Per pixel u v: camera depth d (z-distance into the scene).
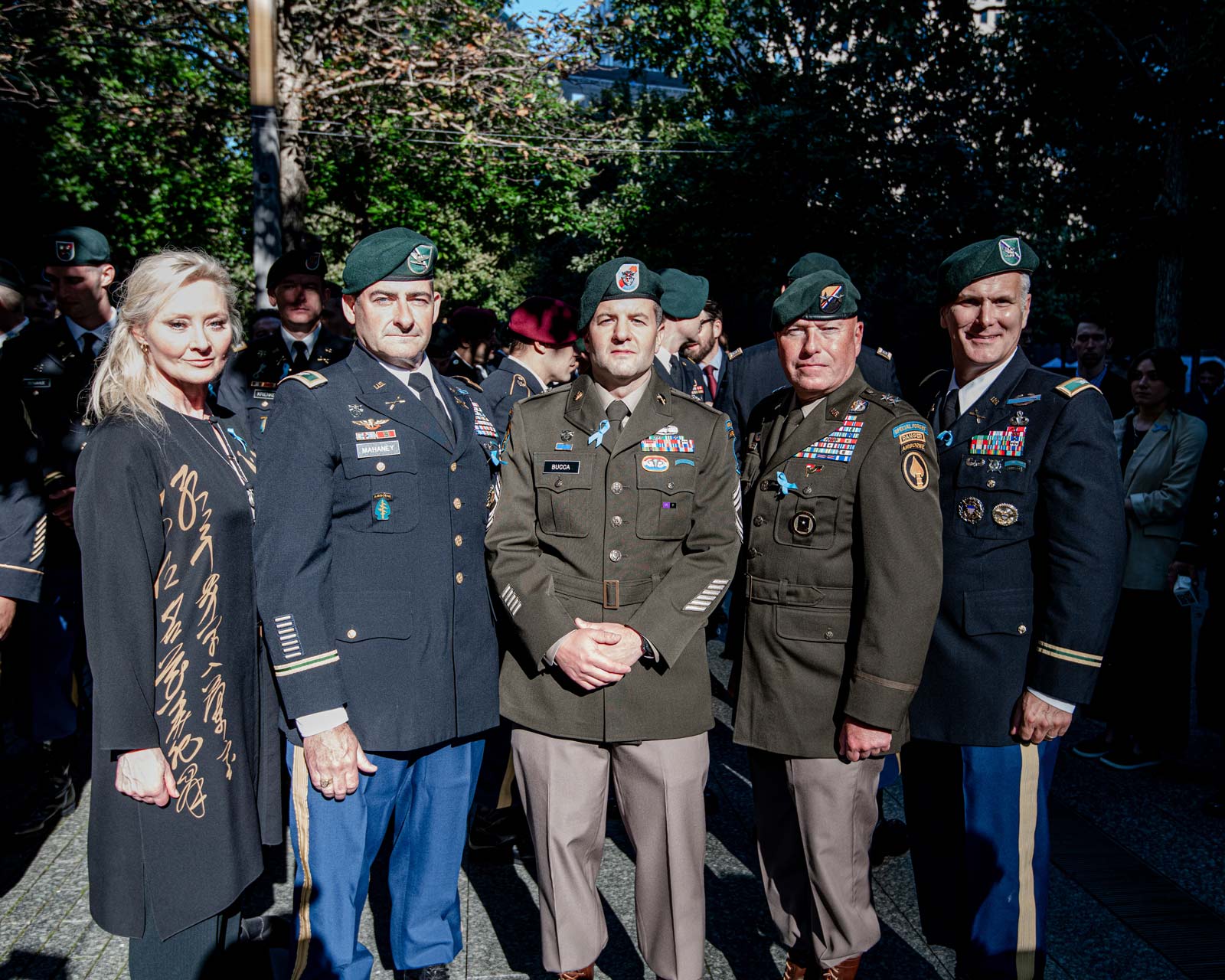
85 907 2.96
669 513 2.35
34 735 3.44
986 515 2.30
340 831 2.28
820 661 2.28
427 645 2.30
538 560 2.37
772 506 2.37
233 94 13.21
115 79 13.55
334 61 11.61
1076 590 2.18
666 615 2.28
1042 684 2.22
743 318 17.03
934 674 2.35
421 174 16.44
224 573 2.09
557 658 2.26
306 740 2.16
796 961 2.46
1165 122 14.23
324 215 17.12
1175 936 2.82
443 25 12.45
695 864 2.35
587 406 2.42
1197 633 5.85
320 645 2.16
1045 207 15.30
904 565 2.15
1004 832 2.31
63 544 3.46
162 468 2.00
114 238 14.59
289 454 2.20
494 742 3.20
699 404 2.47
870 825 2.34
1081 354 5.20
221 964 2.12
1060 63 14.58
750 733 2.38
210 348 2.08
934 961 2.69
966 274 2.35
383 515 2.27
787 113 14.82
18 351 3.36
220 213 15.58
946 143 14.78
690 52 17.44
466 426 2.48
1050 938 2.81
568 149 13.87
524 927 2.87
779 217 15.47
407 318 2.31
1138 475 4.05
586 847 2.37
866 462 2.23
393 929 2.54
